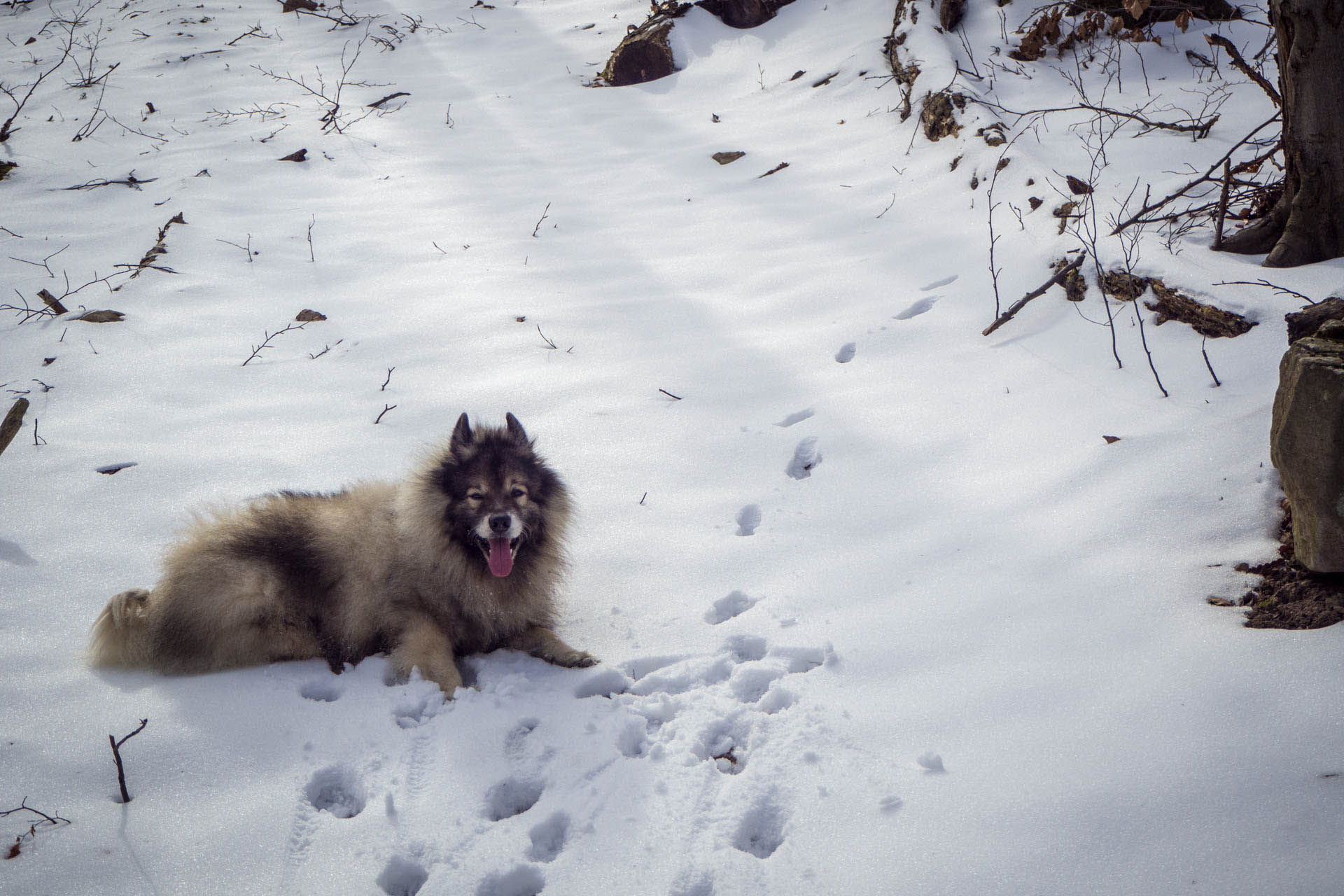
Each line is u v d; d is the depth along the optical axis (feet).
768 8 20.35
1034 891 6.23
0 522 9.23
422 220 15.19
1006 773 6.79
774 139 16.65
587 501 9.71
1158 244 10.59
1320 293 9.34
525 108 19.52
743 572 8.80
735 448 10.21
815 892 6.42
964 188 13.15
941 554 8.52
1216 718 6.76
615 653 8.22
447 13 25.21
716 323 12.12
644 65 19.89
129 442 10.28
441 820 6.94
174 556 8.19
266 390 11.19
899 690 7.48
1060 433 9.29
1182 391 9.20
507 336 12.09
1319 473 7.09
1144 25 15.97
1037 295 10.68
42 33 24.86
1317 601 7.27
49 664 8.01
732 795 6.98
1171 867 6.20
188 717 7.63
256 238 14.40
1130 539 8.05
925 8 17.40
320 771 7.27
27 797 7.05
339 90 19.58
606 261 13.61
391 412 10.87
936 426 9.93
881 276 12.21
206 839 6.86
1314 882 5.98
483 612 8.43
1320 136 9.62
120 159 17.47
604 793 7.07
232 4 26.63
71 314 12.29
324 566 8.30
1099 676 7.22
